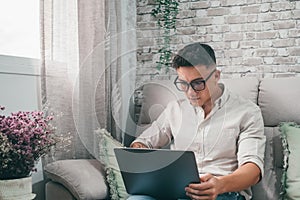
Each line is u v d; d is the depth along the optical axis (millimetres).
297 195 2111
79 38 2422
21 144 1731
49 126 2053
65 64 2320
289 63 2766
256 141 2057
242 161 1999
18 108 2189
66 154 2318
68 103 2338
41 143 1800
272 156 2332
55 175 2068
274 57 2799
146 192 1904
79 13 2426
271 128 2396
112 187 2047
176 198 1868
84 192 1981
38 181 2264
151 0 3096
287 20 2766
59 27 2283
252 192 2293
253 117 2119
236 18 2887
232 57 2900
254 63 2848
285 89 2402
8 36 2299
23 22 2373
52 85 2238
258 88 2488
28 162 1740
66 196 2039
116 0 2811
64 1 2316
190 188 1782
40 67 2201
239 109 2133
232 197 1975
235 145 2104
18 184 1706
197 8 2984
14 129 1731
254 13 2842
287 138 2250
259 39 2832
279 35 2787
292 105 2361
